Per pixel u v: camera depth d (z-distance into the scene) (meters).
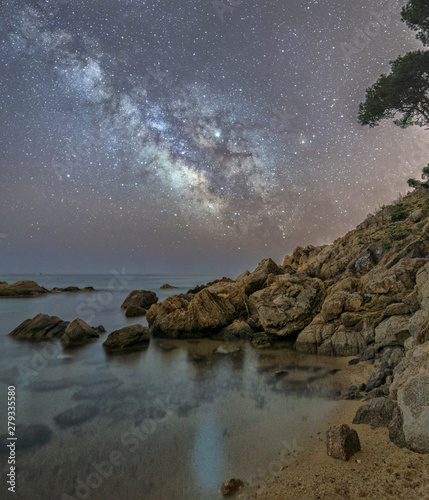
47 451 6.76
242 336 18.58
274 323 17.05
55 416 8.70
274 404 8.66
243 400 9.17
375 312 13.18
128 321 27.61
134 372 12.84
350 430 5.73
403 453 5.20
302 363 12.55
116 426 7.95
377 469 4.95
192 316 19.39
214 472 5.62
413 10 23.14
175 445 6.75
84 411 9.03
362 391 8.90
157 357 15.08
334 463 5.34
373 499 4.29
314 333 14.66
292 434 6.81
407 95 24.06
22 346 17.53
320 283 18.33
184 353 15.70
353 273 18.86
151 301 36.28
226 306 21.23
